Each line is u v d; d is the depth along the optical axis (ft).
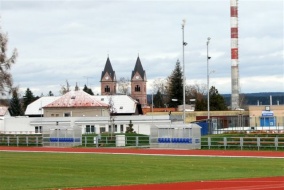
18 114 619.67
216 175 130.82
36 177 127.95
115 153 225.15
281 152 216.54
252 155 203.92
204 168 150.30
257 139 234.58
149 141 269.64
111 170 145.79
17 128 403.95
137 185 111.55
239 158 189.98
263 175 130.00
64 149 261.03
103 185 112.06
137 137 272.72
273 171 139.85
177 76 647.97
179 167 154.10
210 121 341.41
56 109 438.81
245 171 140.46
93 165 161.89
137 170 145.69
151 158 192.85
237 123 410.52
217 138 252.83
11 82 385.91
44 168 151.74
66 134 288.71
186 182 116.37
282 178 122.62
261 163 166.09
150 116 375.45
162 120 371.56
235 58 494.59
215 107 558.97
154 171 142.72
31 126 400.47
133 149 252.83
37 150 254.68
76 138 286.46
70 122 391.04
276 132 315.37
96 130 386.32
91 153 226.79
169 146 254.27
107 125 385.09
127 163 169.17
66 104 438.40
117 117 380.78
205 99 590.14
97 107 435.53
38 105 489.67
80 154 219.82
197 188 104.73
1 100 386.52
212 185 109.60
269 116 402.93
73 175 132.87
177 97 649.61
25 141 302.45
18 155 213.66
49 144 292.20
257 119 419.54
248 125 413.39
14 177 127.85
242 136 265.34
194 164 164.14
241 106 536.01
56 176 130.31
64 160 183.11
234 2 492.54
